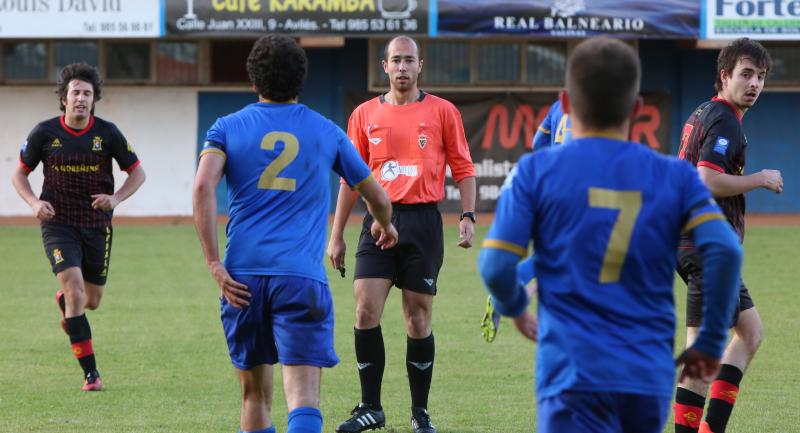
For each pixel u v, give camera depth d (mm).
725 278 13125
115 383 29531
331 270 54125
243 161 18609
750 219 79312
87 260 30047
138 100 81500
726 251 13117
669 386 13414
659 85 82500
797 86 82438
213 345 35000
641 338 13344
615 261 13406
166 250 60625
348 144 19344
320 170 18891
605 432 13227
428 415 24828
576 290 13398
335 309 42031
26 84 80562
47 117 80938
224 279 18234
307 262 18516
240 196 18703
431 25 75500
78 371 31219
